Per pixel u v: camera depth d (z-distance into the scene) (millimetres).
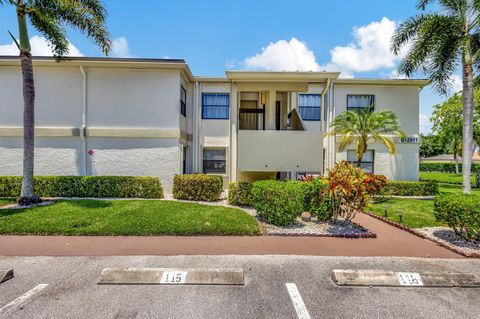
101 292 3295
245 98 12969
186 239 5281
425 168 40031
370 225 6645
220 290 3387
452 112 17594
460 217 5082
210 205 8164
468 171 8867
